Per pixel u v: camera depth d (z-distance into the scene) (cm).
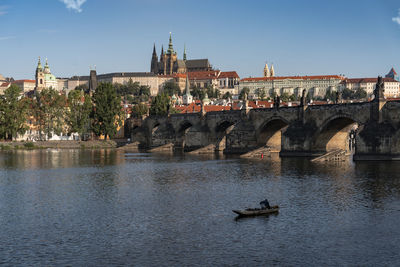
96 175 11194
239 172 11525
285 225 6391
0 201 8056
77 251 5416
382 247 5522
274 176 10731
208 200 8031
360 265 5006
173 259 5162
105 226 6406
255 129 17250
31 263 5056
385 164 12300
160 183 9888
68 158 15775
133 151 19875
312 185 9412
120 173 11544
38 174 11412
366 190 8781
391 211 7131
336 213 7025
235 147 17500
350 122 14600
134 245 5612
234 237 5884
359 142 13175
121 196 8444
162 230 6194
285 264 5028
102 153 18425
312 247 5525
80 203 7856
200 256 5247
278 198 8144
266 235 5953
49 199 8212
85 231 6175
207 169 12225
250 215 6900
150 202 7894
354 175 10606
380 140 12838
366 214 6956
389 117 12938
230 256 5250
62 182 10106
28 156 16600
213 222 6562
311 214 6969
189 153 18250
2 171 12000
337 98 15238
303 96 15325
